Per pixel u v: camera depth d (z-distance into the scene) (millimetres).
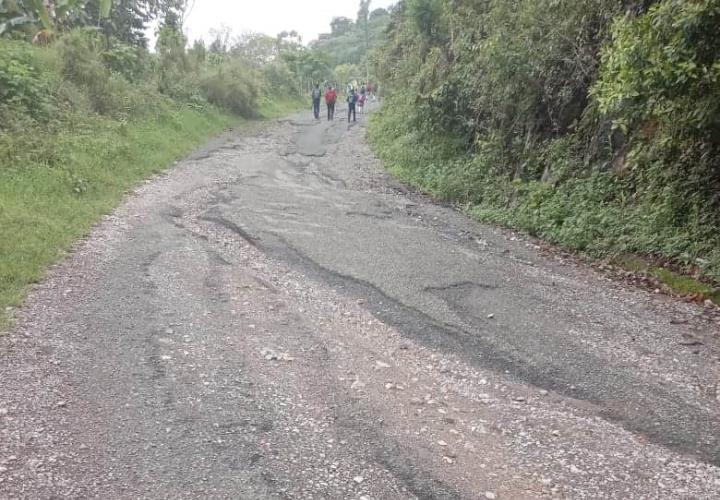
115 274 6488
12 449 3477
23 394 4062
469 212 11477
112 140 12695
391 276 7086
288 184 12523
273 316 5789
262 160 15383
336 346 5262
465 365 5094
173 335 5188
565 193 10562
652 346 5656
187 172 12820
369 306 6195
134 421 3889
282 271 7070
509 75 12766
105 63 18609
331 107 28141
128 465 3449
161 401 4152
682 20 6602
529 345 5512
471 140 14984
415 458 3750
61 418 3844
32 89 12031
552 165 11516
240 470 3480
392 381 4734
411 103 18141
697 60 6977
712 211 8375
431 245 8672
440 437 4008
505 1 13617
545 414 4395
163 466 3463
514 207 11062
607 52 7898
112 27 24156
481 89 14273
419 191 13320
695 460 3920
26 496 3117
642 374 5070
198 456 3578
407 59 21344
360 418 4160
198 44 27109
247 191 11391
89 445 3602
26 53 13914
